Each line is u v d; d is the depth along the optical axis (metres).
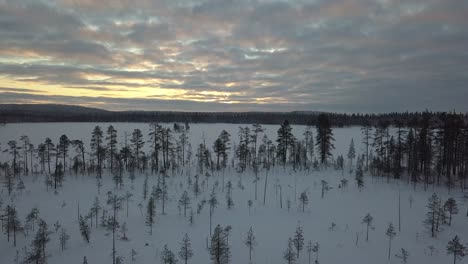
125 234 61.72
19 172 97.31
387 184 84.56
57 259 54.38
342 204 73.25
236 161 126.38
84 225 59.38
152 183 89.50
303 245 56.50
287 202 74.62
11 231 61.56
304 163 103.56
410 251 54.69
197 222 66.56
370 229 61.91
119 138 196.38
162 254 53.88
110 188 86.00
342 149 159.38
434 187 82.31
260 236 60.47
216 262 50.62
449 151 86.56
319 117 108.94
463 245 54.91
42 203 76.38
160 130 111.44
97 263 52.94
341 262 52.50
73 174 100.06
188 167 111.69
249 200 74.44
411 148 90.56
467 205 70.38
